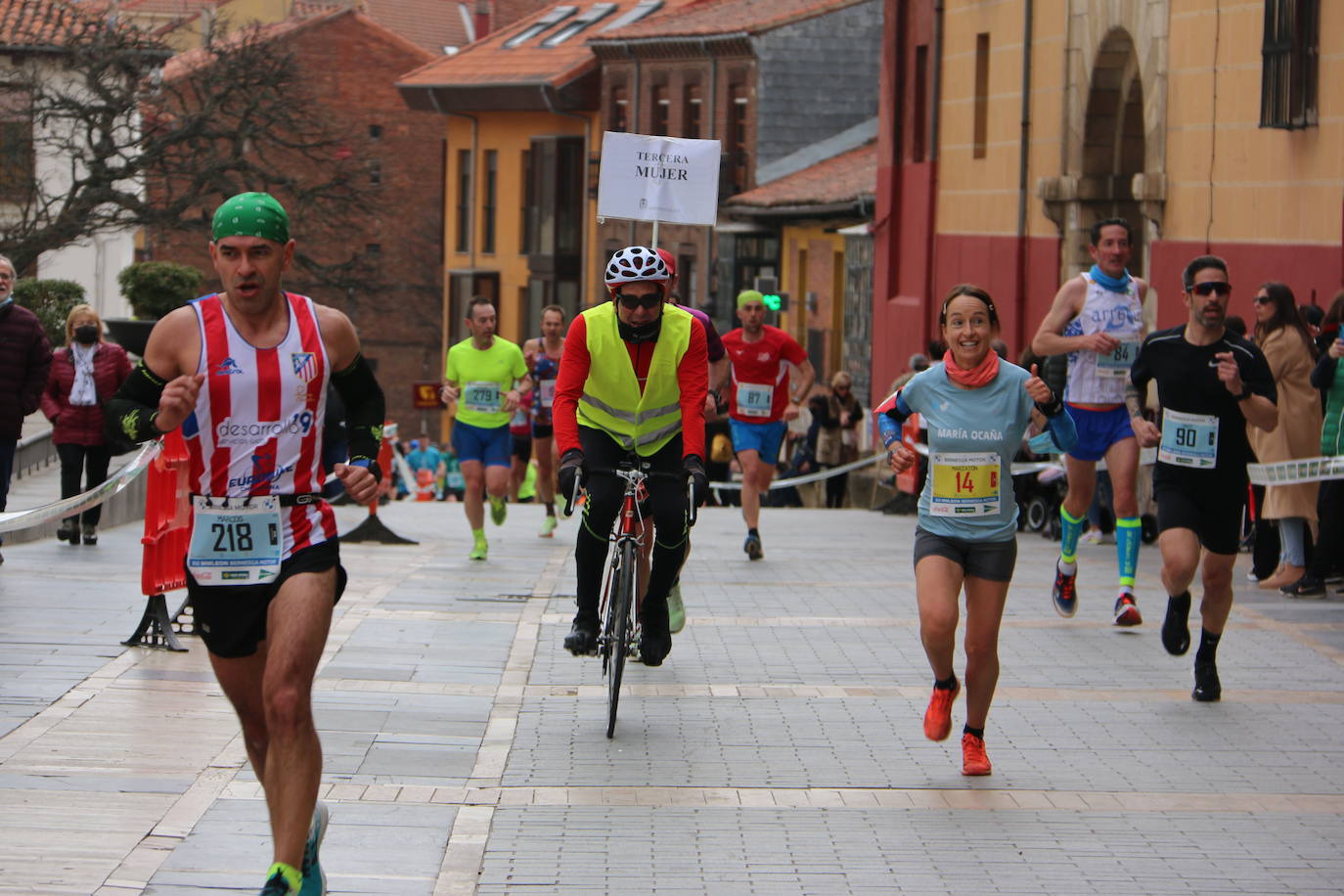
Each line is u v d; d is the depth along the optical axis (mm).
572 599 21016
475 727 14047
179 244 85188
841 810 11883
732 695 15391
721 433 48000
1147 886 10391
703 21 83688
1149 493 29203
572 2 99688
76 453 25312
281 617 8938
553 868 10547
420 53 112812
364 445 9492
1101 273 18922
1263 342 21812
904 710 14875
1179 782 12703
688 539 14273
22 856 10312
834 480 46375
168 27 66188
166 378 9148
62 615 18406
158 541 16609
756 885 10312
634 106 85500
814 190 67625
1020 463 31781
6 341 22312
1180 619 15320
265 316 9219
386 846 10875
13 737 13109
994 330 12609
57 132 64812
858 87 79312
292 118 70750
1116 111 38500
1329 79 27906
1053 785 12555
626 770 12797
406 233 112562
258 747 9648
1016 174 42844
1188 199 32812
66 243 61156
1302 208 28844
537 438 29531
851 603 20844
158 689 14875
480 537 25469
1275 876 10594
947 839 11258
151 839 10703
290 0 117375
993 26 44344
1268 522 22328
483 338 25453
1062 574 18938
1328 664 16938
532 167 93375
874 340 54156
